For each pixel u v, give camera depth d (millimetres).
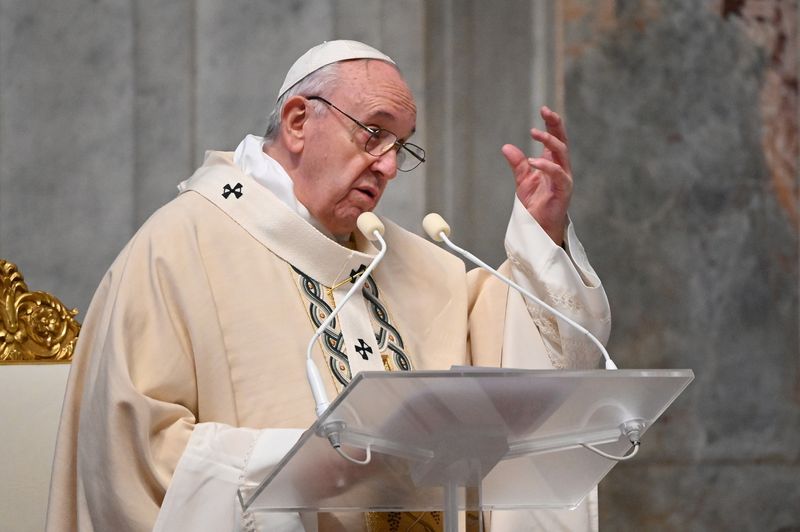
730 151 21172
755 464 20875
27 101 19969
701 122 21125
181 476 12000
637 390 10359
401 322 14594
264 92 20484
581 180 20641
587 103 20812
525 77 21031
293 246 14078
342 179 14117
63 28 20172
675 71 21094
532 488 11773
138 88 20234
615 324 20547
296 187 14406
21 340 14797
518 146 21094
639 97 20953
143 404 12406
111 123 20125
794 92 21422
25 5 20109
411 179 21672
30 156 19891
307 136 14289
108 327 13055
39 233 19797
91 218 19938
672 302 20781
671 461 20625
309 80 14414
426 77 21984
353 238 14969
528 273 14398
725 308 20953
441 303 14898
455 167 21812
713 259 20969
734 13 21359
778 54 21438
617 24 21000
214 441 12148
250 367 13375
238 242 13953
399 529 12969
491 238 21453
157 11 20375
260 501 11031
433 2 22094
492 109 21547
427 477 10914
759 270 21109
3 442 14328
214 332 13359
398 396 9695
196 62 20344
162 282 13391
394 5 21844
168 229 13781
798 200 21344
